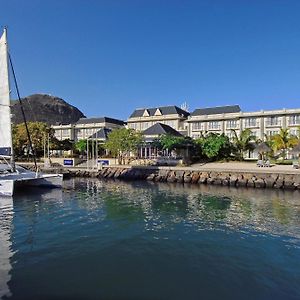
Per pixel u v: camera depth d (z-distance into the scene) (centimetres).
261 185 3850
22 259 1151
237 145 6725
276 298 855
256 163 5741
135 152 6456
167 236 1468
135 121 10888
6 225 1691
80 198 2742
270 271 1041
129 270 1051
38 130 8038
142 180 4744
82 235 1482
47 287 916
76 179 4900
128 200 2634
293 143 6119
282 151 6344
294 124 8069
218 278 988
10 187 2816
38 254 1206
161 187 3784
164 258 1168
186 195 3025
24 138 7575
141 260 1148
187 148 6244
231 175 4188
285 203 2531
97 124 11788
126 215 1961
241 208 2262
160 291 897
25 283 942
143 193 3153
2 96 3164
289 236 1470
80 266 1084
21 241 1383
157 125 7019
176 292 891
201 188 3719
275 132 8275
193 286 929
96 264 1105
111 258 1166
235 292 891
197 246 1315
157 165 5778
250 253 1224
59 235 1482
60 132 12356
